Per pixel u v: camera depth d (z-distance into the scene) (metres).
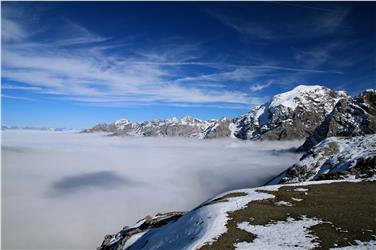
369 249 30.17
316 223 37.41
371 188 54.88
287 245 32.03
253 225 37.72
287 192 52.81
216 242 33.81
